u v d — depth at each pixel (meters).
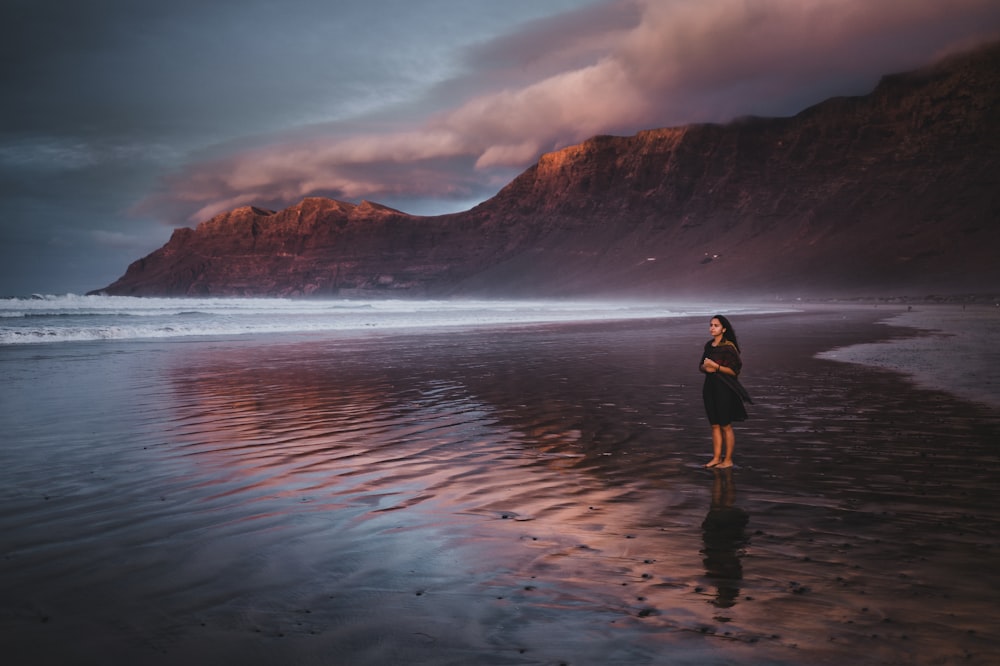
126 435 8.95
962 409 10.38
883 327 35.56
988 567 4.11
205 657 3.06
